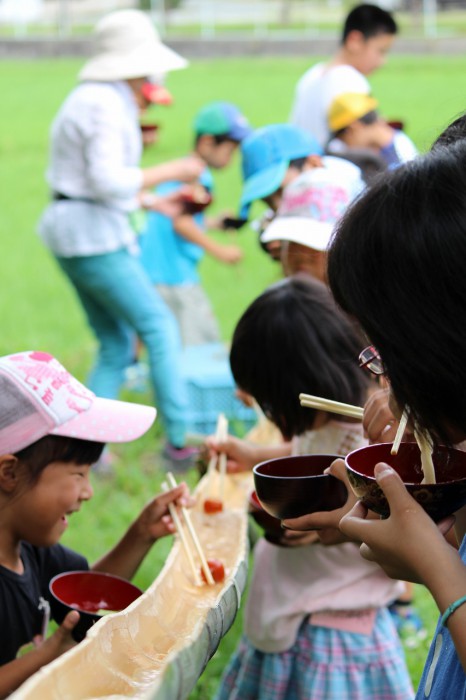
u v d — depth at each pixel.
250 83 37.50
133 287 8.38
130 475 8.38
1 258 17.00
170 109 32.00
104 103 8.11
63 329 12.83
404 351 2.34
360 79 9.34
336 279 2.48
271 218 6.81
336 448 4.31
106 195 8.11
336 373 4.24
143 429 3.74
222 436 5.11
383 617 4.63
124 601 3.84
